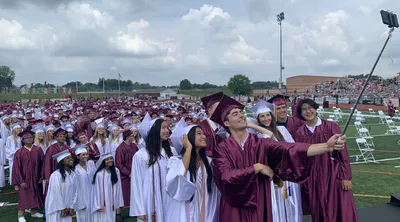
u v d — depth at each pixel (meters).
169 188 3.35
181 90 90.12
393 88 42.62
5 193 8.77
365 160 11.00
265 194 2.88
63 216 5.22
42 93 80.75
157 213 3.95
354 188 8.04
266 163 2.89
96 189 5.55
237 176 2.65
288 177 2.74
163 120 4.18
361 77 58.41
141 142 7.62
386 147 13.67
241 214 2.83
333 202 4.26
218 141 3.98
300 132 4.64
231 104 3.09
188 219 3.46
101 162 5.65
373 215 5.14
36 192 6.88
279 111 5.24
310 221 5.21
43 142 8.05
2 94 71.44
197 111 18.52
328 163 4.31
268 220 2.85
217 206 3.42
